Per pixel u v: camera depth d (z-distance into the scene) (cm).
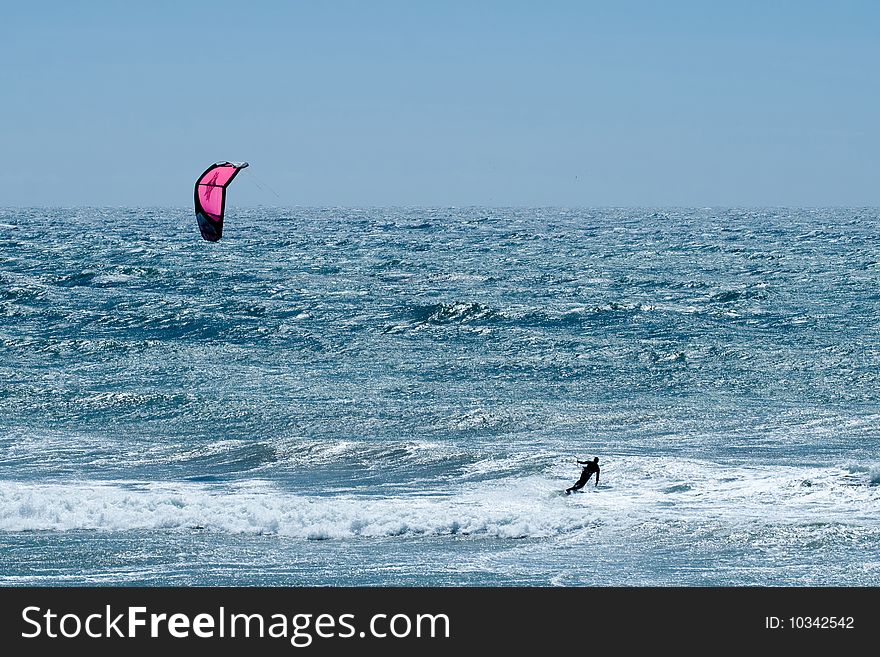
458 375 12381
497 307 17188
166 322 16175
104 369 12706
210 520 6919
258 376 12319
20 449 9125
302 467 8544
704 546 6325
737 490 7594
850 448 8881
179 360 13350
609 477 8019
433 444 9138
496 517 6869
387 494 7694
